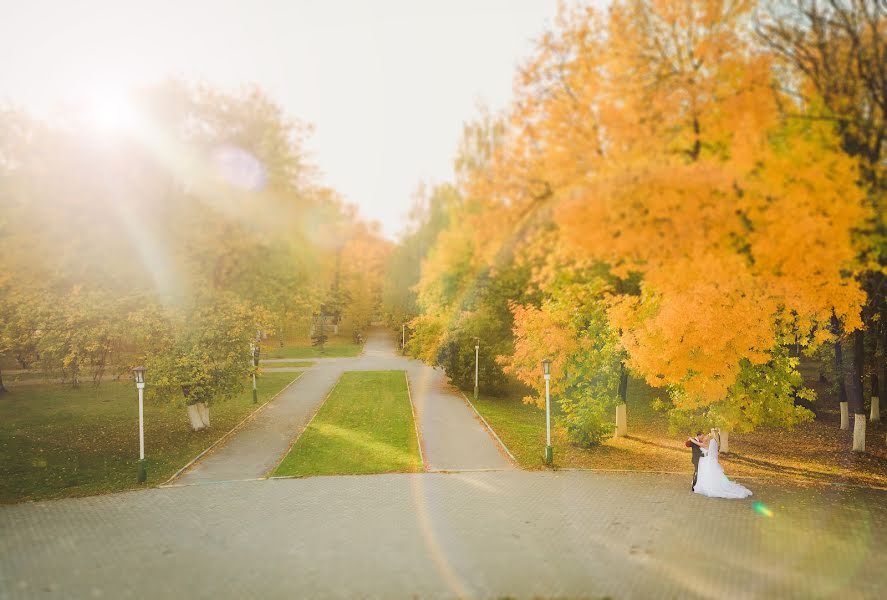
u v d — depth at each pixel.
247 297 17.75
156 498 11.80
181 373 16.94
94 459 15.77
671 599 6.96
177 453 16.16
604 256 9.15
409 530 9.55
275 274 17.45
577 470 13.94
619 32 8.45
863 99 7.13
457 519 10.12
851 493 11.88
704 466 11.74
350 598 7.07
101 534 9.57
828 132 7.18
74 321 16.62
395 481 12.89
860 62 7.11
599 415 16.45
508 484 12.56
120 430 19.73
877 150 7.10
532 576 7.65
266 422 20.64
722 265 8.22
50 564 8.26
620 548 8.66
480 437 17.95
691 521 9.94
